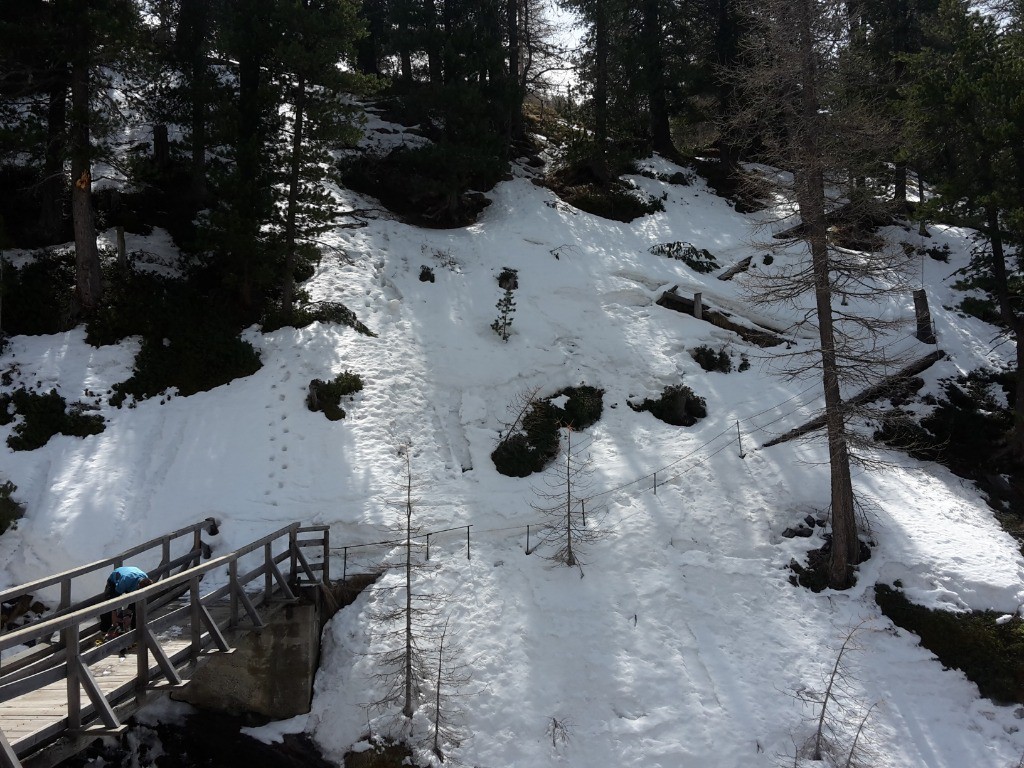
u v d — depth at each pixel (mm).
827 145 14445
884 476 17000
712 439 17719
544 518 15539
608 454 17484
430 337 19906
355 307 20516
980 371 21266
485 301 21719
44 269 19781
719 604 13867
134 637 8195
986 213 18484
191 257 22016
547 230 25922
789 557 14820
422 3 29578
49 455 15547
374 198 27641
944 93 18375
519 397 18641
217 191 19859
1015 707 12391
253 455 15906
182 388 17438
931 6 28875
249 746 11531
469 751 11414
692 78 30734
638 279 23438
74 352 17797
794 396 19141
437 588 13727
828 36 14422
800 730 11781
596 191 29094
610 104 30594
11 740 6633
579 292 22516
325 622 12953
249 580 11086
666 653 12945
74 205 18625
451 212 26859
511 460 16938
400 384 18172
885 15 29578
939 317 23250
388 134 31578
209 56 24297
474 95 25672
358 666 12227
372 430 16828
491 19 31203
